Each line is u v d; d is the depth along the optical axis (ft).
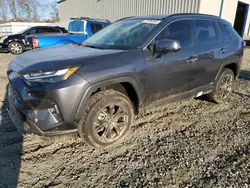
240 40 14.12
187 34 10.64
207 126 10.89
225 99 14.06
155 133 10.06
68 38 24.35
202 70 11.36
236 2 44.14
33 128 7.34
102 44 10.14
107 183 6.99
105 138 8.54
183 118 11.68
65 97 7.01
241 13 55.93
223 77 13.21
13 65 8.52
